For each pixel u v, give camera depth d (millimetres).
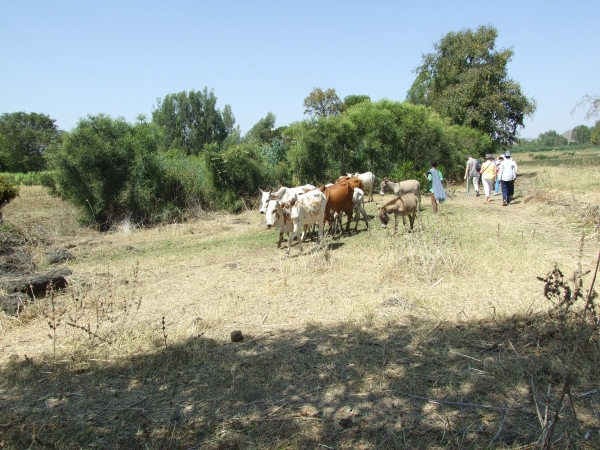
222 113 53406
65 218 17922
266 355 4996
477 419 3586
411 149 26141
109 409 4133
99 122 18094
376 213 16062
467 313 5824
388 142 24875
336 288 7363
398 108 25406
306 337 5438
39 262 11281
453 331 5238
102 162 17578
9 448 3600
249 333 5734
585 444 3203
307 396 4078
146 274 9602
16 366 5172
